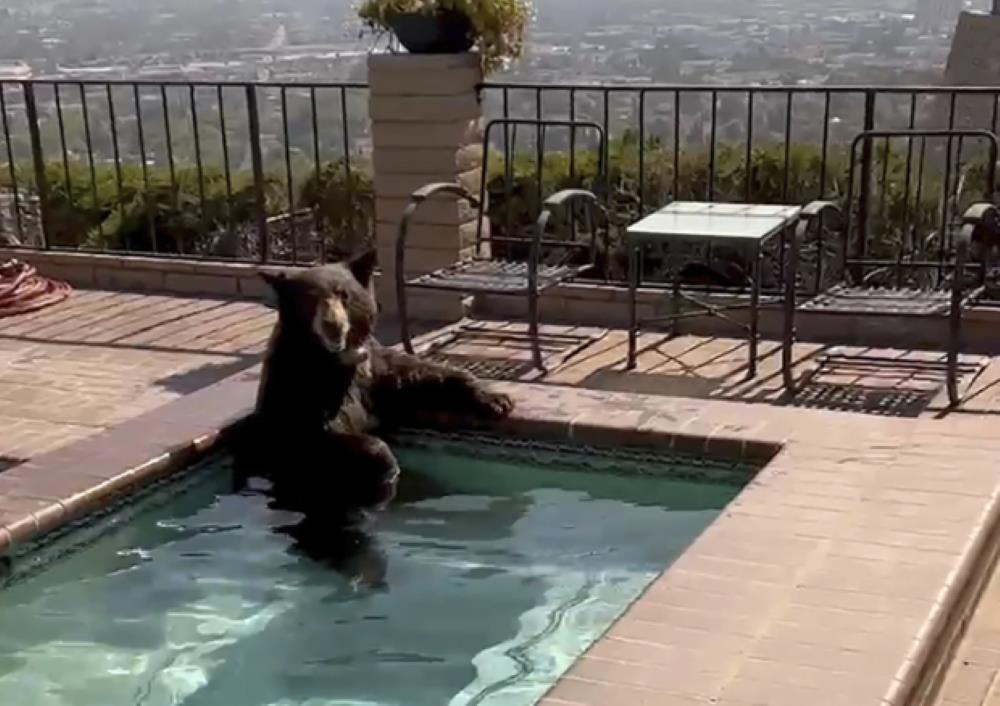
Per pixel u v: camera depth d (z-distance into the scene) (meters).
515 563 3.78
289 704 3.05
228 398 4.89
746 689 2.66
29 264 7.34
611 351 5.58
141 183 8.25
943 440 4.21
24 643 3.38
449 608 3.52
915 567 3.23
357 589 3.63
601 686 2.69
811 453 4.14
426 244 6.07
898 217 6.74
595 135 6.40
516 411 4.68
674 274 5.81
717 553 3.37
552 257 6.71
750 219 5.20
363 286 4.56
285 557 3.87
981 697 2.92
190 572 3.78
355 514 4.18
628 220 7.12
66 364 5.71
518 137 6.62
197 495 4.37
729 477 4.33
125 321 6.42
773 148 7.27
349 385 4.57
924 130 5.42
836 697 2.62
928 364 5.18
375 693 3.09
